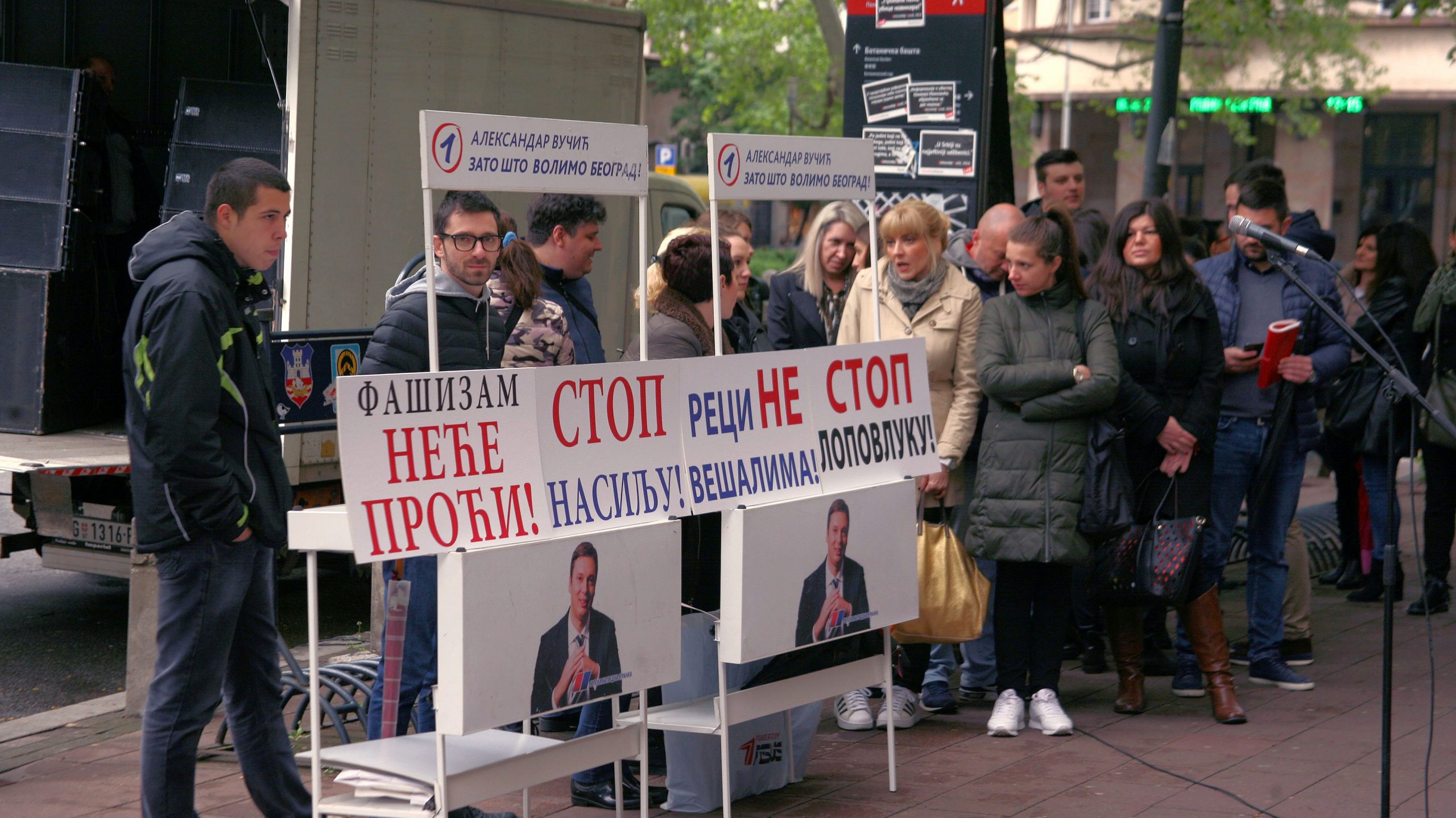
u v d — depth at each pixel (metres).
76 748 5.41
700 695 4.77
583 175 4.12
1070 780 4.97
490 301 4.81
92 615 7.86
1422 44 32.19
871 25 7.79
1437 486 7.77
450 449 3.70
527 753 3.96
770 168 4.68
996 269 6.19
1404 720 5.72
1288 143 35.84
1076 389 5.35
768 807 4.71
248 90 8.11
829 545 4.61
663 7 20.89
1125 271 5.81
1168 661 6.63
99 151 8.12
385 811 3.79
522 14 8.11
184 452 3.76
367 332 6.83
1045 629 5.61
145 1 9.12
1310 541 9.17
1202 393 5.74
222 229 3.95
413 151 7.57
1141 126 28.39
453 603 3.60
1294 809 4.63
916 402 5.08
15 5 8.91
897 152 7.81
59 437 7.51
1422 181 35.75
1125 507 5.44
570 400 3.97
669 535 4.18
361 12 7.26
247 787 4.31
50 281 7.47
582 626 3.92
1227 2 17.36
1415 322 7.60
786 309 6.27
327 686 5.39
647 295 4.46
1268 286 6.19
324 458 7.21
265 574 4.15
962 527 6.00
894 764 4.87
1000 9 7.97
